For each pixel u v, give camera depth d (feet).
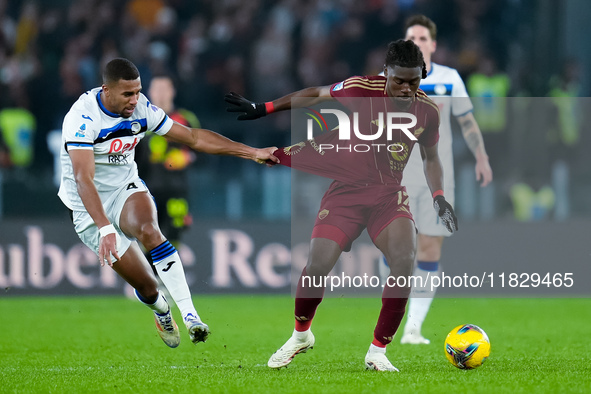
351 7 187.93
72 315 108.88
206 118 168.66
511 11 186.29
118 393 52.80
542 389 52.21
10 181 134.21
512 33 185.78
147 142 108.06
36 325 98.89
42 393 53.26
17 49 176.55
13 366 68.80
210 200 135.23
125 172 66.23
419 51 60.80
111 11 184.44
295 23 186.39
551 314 110.73
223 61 177.99
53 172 139.44
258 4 186.91
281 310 114.62
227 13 185.26
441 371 61.77
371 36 186.60
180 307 62.28
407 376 58.70
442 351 76.13
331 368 64.90
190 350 79.30
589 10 179.93
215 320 104.01
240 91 176.04
